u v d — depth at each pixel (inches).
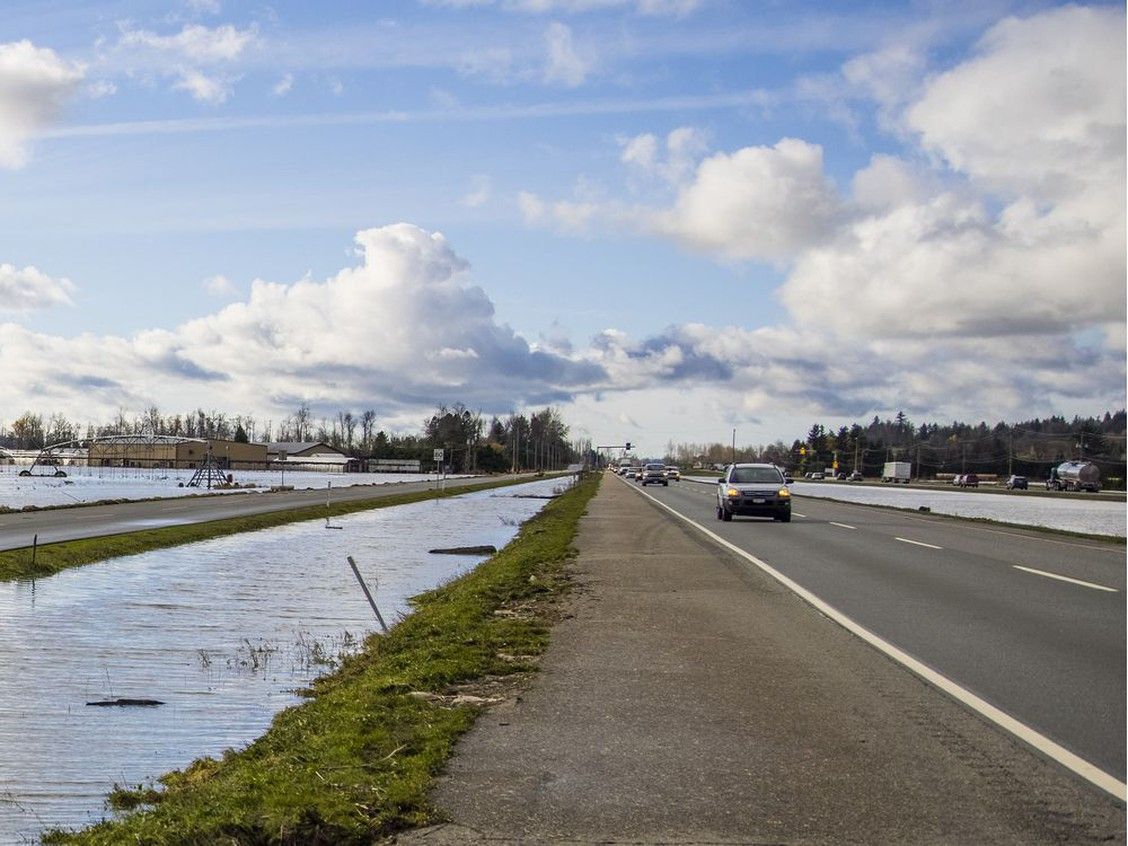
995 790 237.8
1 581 796.0
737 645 437.1
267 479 4389.8
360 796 232.2
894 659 402.6
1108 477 6481.3
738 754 268.1
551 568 789.9
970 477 5885.8
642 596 611.2
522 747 275.6
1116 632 467.8
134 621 622.2
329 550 1139.3
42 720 376.8
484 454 7386.8
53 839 249.9
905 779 246.1
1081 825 215.5
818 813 222.1
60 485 2910.9
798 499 2299.5
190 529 1274.6
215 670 474.3
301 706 375.2
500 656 419.2
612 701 331.6
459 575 912.9
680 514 1595.7
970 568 761.0
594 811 223.3
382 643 509.4
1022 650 421.7
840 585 655.8
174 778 300.5
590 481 4094.5
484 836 208.5
